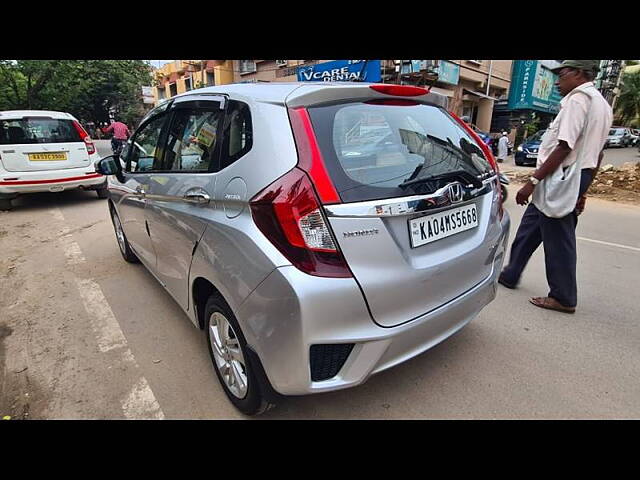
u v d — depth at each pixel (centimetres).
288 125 173
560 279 308
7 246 498
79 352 270
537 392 226
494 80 2309
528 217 339
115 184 376
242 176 181
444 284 195
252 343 177
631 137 2909
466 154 234
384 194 172
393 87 209
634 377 238
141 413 214
